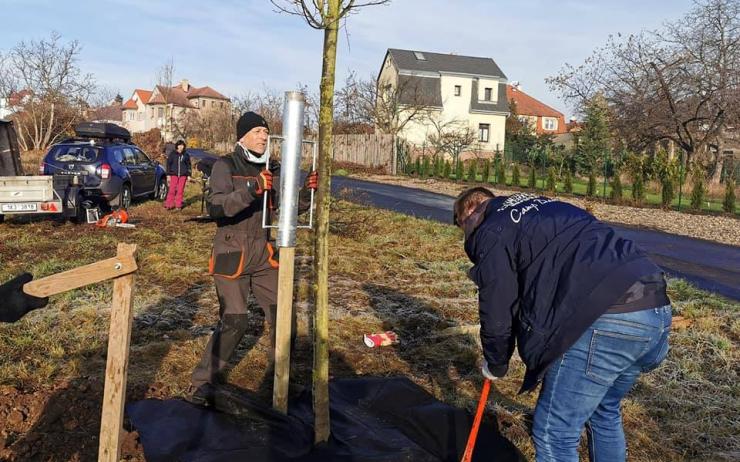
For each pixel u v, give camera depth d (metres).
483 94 48.09
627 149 28.95
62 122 32.56
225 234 3.88
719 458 3.72
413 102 41.09
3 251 8.67
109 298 6.28
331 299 6.79
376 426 3.76
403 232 11.45
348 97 38.56
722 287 8.70
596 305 2.52
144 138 38.38
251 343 5.18
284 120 3.40
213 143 46.22
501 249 2.69
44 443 3.41
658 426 4.09
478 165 32.16
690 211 18.05
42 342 4.95
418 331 5.83
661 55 26.11
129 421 3.66
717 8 24.50
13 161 12.69
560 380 2.65
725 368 5.10
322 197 3.26
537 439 2.76
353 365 4.90
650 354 2.64
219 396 3.75
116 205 13.29
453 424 3.78
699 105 24.30
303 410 3.90
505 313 2.73
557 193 22.39
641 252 2.68
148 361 4.66
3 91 32.22
